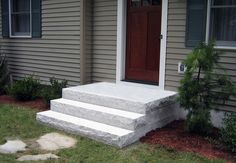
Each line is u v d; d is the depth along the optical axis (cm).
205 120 528
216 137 537
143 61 726
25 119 651
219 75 539
